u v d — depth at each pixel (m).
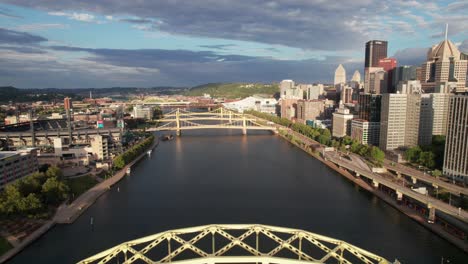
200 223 193.12
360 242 170.62
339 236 177.00
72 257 158.25
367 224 193.88
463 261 153.00
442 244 169.75
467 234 175.50
